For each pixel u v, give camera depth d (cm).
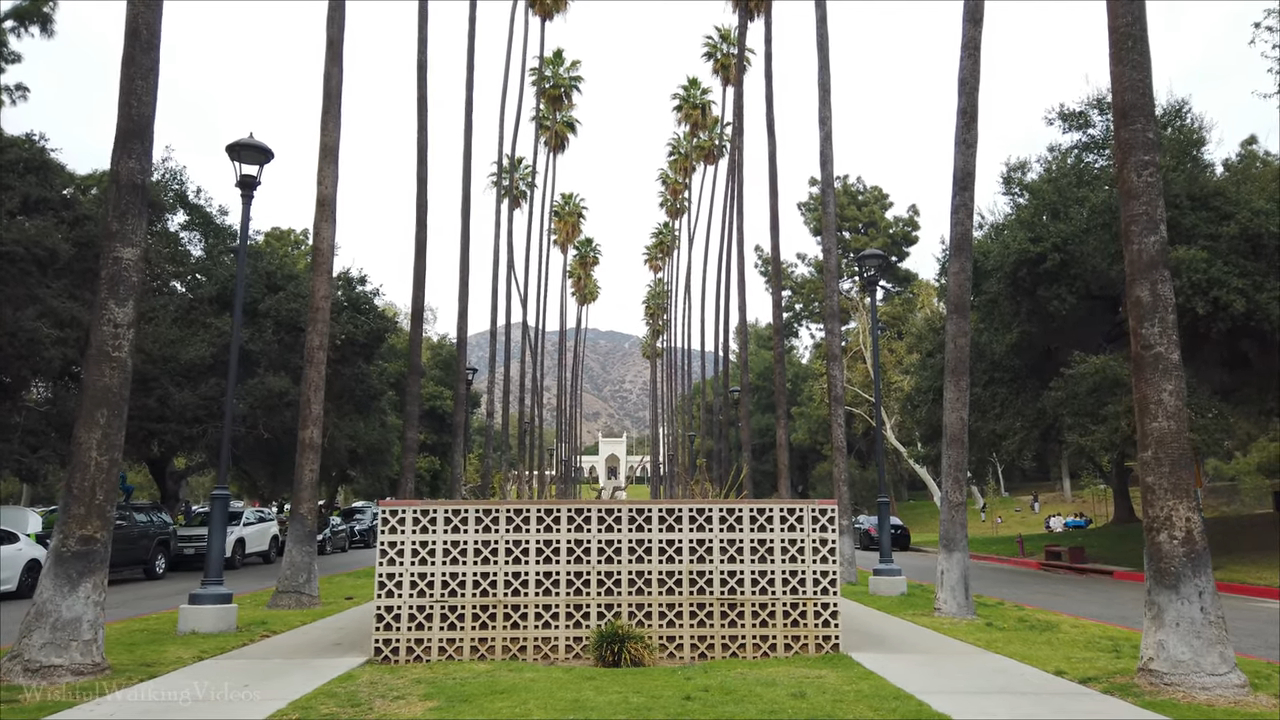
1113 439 2136
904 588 1559
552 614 954
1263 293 1989
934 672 858
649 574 962
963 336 1338
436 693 733
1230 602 1675
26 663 787
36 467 2095
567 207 5606
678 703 696
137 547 1952
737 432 6681
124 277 863
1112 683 820
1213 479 4403
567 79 4266
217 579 1164
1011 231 2455
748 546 973
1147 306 865
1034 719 674
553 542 962
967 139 1352
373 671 855
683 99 4566
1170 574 816
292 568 1397
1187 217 2111
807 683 791
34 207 1931
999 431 2688
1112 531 3005
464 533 954
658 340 7544
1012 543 3247
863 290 4438
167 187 2706
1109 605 1584
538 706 683
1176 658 792
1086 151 2428
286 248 3869
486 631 938
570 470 5569
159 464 2941
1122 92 905
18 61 1959
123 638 1056
